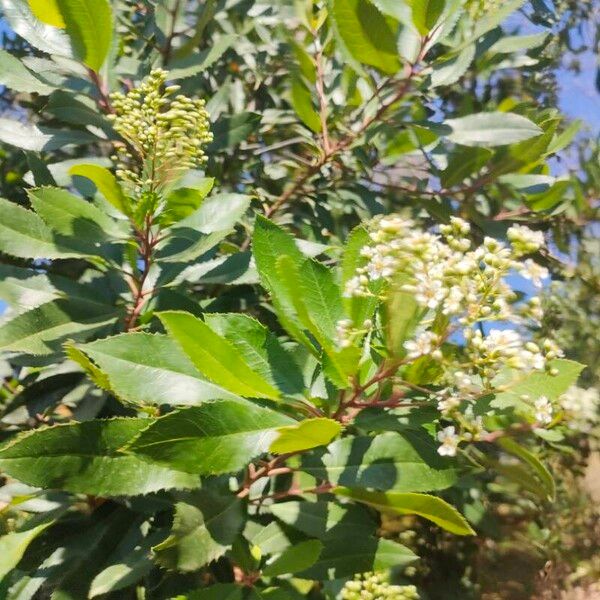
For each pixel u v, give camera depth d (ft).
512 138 1.51
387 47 1.42
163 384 1.03
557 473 1.85
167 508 1.27
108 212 1.33
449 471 1.05
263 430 0.98
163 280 1.35
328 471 1.08
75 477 0.97
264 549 1.19
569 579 1.82
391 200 1.94
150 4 1.83
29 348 1.24
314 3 1.69
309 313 1.04
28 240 1.26
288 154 2.09
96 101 1.49
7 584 1.29
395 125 1.62
